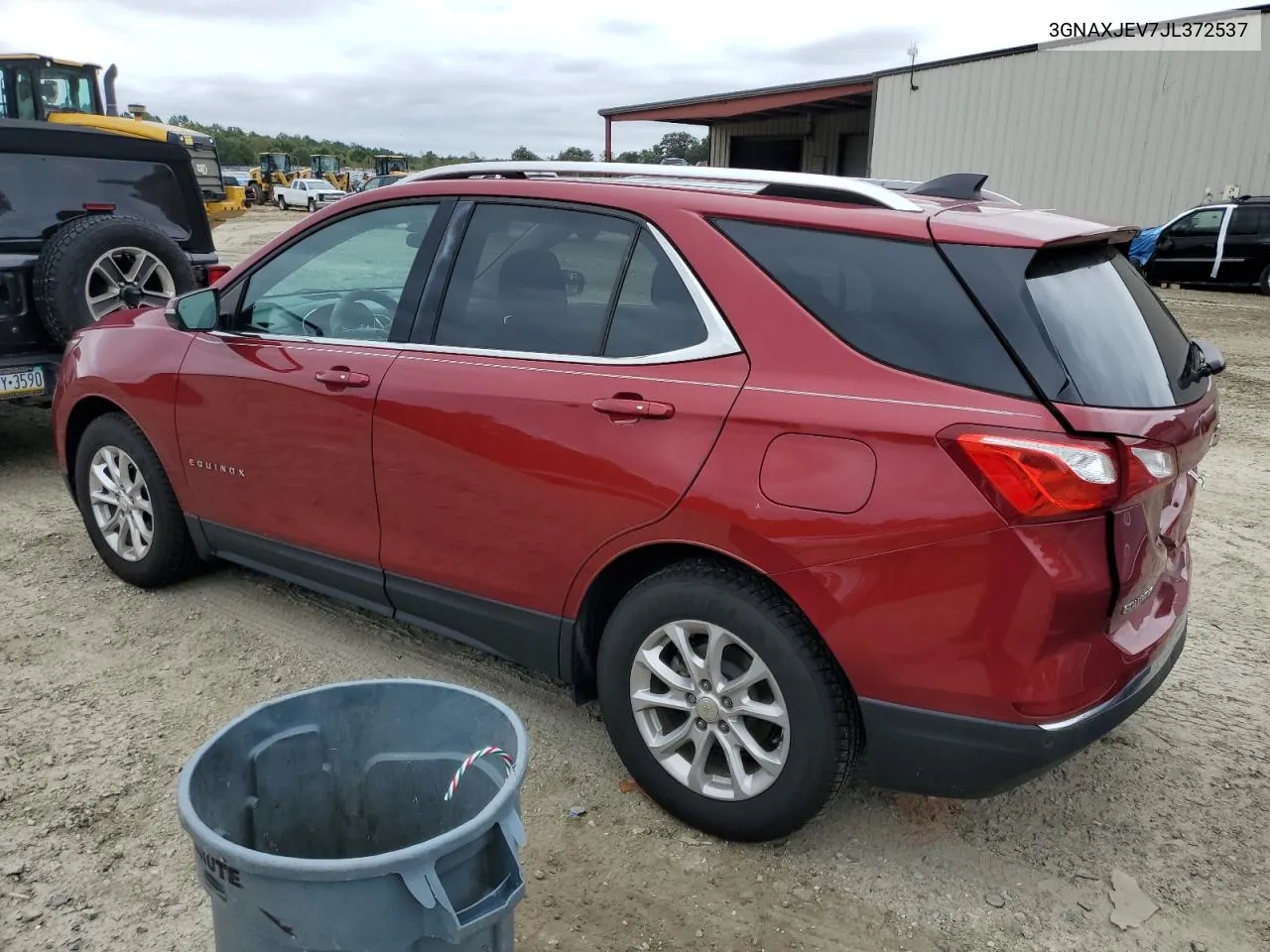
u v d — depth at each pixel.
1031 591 2.27
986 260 2.43
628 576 3.00
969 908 2.62
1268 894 2.70
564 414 2.91
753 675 2.64
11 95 15.13
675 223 2.85
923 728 2.45
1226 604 4.54
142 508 4.34
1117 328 2.54
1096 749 3.38
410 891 1.56
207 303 3.95
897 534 2.37
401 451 3.29
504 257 3.20
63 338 5.80
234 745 1.86
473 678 3.78
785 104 27.83
